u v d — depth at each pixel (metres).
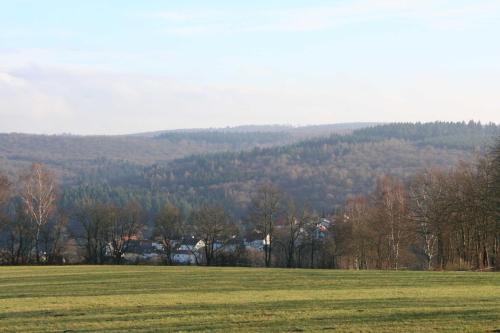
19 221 88.94
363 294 33.03
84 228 96.06
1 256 88.31
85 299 33.09
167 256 97.00
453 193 69.44
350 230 89.94
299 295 33.03
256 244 118.06
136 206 101.88
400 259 84.94
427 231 75.94
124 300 32.19
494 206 61.59
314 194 184.00
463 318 24.09
